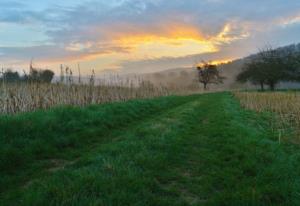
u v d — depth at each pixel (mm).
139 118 18234
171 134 11734
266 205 5660
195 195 6367
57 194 5617
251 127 14992
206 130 13766
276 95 31297
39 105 16234
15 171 7699
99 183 6133
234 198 5852
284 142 11219
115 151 8969
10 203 5586
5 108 14148
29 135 9953
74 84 21078
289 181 6613
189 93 68875
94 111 15500
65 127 11594
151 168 7645
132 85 33594
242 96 40281
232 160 8500
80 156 9305
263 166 7863
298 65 82625
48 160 8781
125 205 5469
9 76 16859
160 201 5781
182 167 8148
